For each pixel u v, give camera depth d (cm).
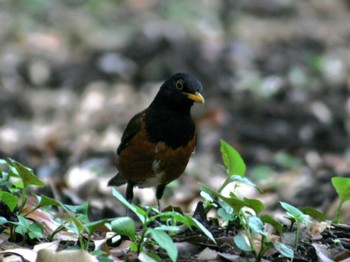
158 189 863
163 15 2331
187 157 818
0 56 1969
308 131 1570
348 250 634
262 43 2062
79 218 623
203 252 598
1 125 1659
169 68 1856
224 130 1563
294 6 2445
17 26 2208
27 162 1356
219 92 1730
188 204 1102
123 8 2405
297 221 615
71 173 1170
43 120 1695
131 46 1941
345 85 1772
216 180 1274
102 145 1485
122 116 1675
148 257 564
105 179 1223
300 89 1723
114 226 555
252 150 1480
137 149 805
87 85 1862
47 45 2044
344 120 1608
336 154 1519
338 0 2567
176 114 796
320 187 1128
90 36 2122
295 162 1428
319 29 2242
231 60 1877
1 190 617
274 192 1162
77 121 1670
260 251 580
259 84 1730
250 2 2427
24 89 1842
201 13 2327
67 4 2436
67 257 545
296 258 615
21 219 611
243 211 627
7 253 596
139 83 1867
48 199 604
